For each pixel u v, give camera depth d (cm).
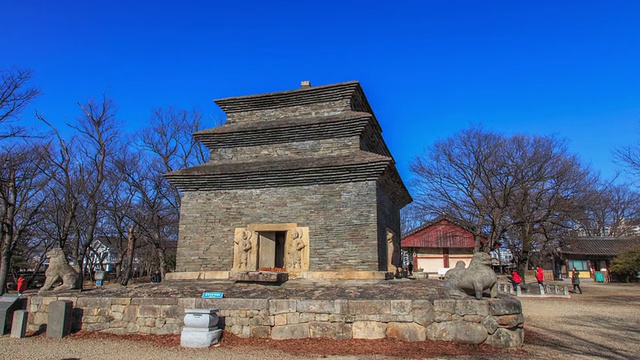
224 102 2025
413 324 1162
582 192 3422
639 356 1134
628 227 5794
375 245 1558
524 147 3344
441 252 4534
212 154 1942
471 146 3759
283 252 1884
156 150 4016
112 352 1117
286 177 1686
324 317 1205
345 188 1642
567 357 1084
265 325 1235
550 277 5422
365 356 1052
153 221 4066
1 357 1067
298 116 1947
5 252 2569
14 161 2981
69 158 3069
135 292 1420
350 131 1788
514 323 1157
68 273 1565
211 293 1327
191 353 1103
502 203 3394
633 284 4588
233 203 1750
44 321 1388
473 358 1037
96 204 3312
